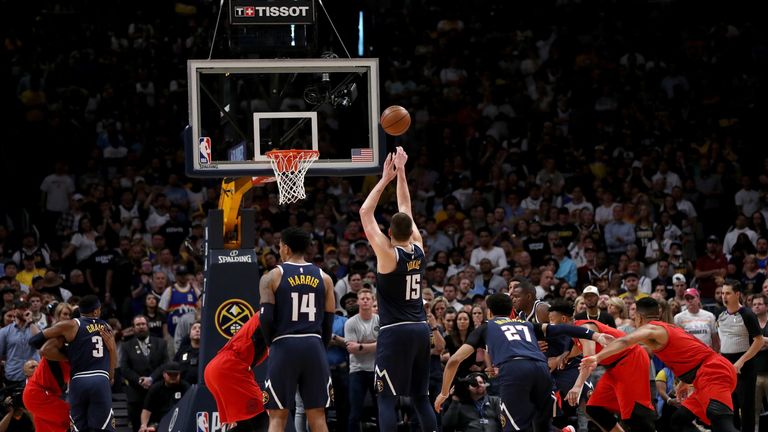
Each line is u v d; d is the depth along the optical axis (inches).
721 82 887.7
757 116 852.0
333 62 399.9
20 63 854.5
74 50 880.3
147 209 697.0
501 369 350.6
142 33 900.0
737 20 971.9
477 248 645.3
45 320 542.3
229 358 355.3
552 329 358.3
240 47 408.2
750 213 737.0
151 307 569.0
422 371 340.8
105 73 853.8
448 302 549.0
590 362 356.2
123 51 882.1
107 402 422.0
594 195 732.7
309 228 672.4
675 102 866.1
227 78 417.1
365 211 338.0
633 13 962.1
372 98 400.8
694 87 885.8
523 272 619.5
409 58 914.1
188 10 940.0
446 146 802.8
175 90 840.3
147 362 514.3
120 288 620.4
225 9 425.4
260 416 358.9
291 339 335.0
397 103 858.8
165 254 622.2
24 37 877.8
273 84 415.2
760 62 905.5
